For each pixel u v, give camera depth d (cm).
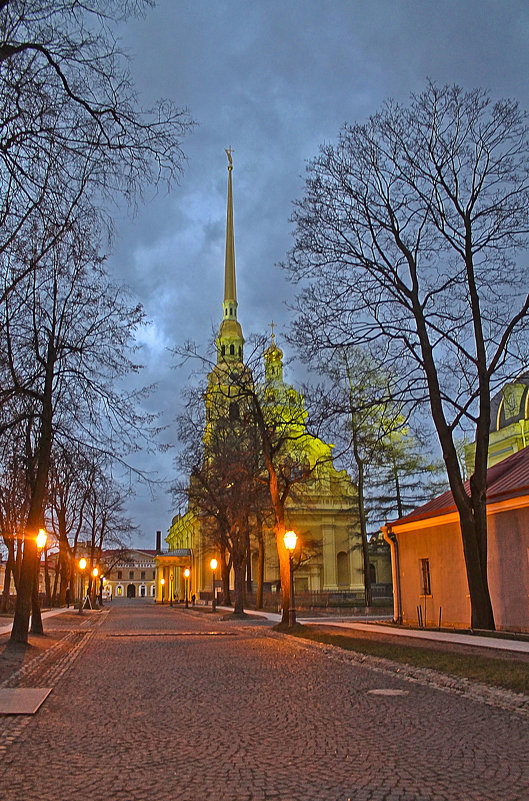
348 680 1351
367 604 4612
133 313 2117
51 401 2061
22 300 1898
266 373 3419
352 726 906
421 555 2936
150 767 713
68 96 1168
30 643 2095
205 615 4691
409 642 1958
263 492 4069
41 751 777
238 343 7981
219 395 3684
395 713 991
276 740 832
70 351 2042
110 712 1019
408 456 4838
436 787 636
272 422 3312
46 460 2128
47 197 1242
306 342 2372
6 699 1089
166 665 1648
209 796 617
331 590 7988
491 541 2391
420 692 1180
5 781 659
